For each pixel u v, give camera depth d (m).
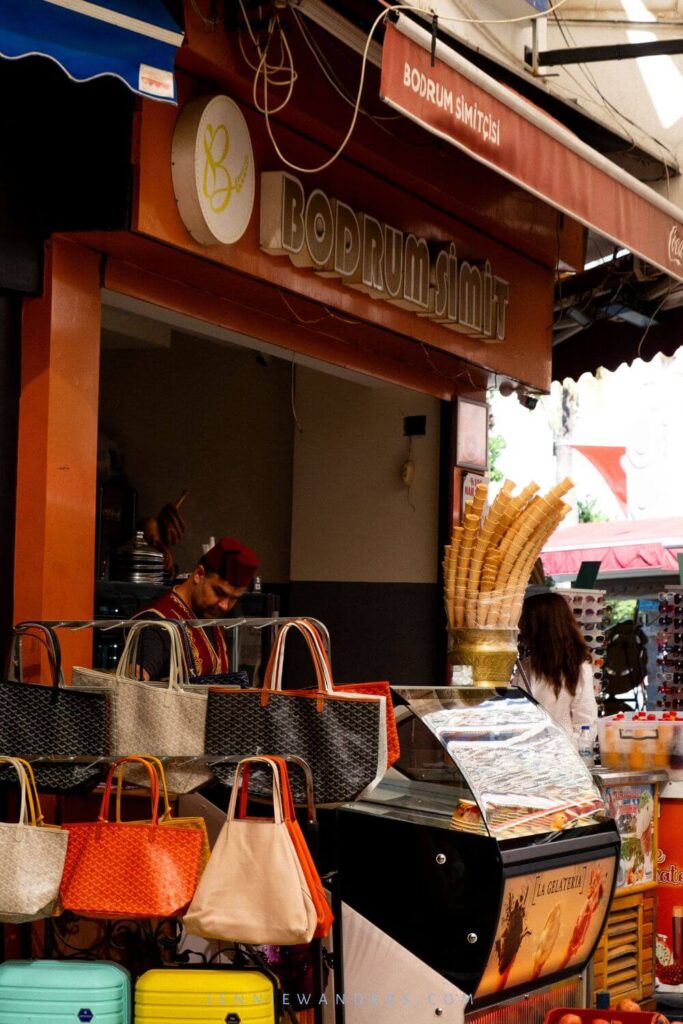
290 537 9.55
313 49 6.04
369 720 3.85
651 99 8.12
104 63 4.20
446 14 6.07
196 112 5.39
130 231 5.20
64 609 5.25
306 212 6.20
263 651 8.16
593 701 6.46
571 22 7.66
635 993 5.62
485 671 5.20
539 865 4.21
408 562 8.85
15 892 3.55
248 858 3.57
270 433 9.62
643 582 14.45
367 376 7.85
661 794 5.88
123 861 3.62
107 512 9.25
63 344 5.31
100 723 4.04
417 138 6.99
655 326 10.09
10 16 3.99
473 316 7.79
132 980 3.96
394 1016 4.20
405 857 4.24
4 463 5.19
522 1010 4.45
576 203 5.68
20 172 5.17
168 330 9.66
